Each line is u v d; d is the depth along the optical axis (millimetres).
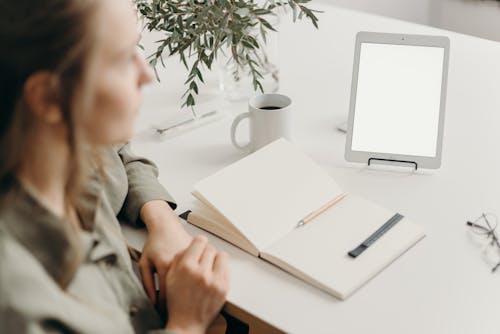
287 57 1783
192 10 1389
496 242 1132
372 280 1068
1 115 787
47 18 759
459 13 2943
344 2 2793
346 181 1309
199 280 1010
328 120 1507
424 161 1326
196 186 1188
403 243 1127
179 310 1015
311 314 1008
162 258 1097
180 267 1031
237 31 1344
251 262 1119
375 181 1308
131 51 861
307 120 1511
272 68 1594
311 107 1559
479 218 1190
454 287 1046
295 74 1701
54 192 874
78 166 841
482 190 1263
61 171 865
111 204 1197
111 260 1007
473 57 1706
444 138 1417
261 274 1092
